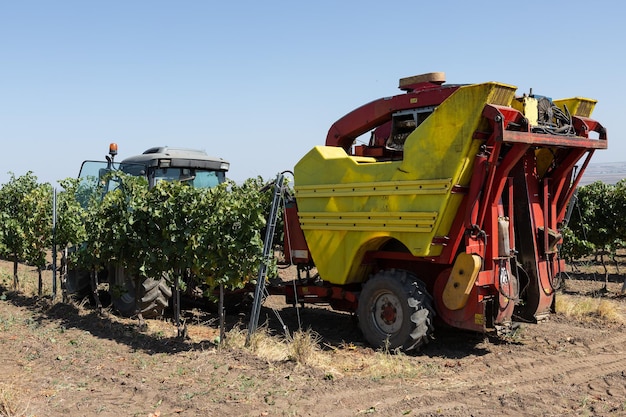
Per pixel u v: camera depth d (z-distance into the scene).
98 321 9.02
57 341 7.86
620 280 14.85
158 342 7.84
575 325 9.56
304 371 6.60
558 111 7.97
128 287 9.63
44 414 5.30
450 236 7.31
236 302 10.21
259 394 5.86
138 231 8.51
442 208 7.11
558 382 6.59
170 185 8.15
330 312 10.62
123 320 9.30
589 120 8.39
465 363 7.30
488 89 6.77
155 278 8.53
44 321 9.07
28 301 10.67
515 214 8.03
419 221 7.30
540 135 7.27
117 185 9.92
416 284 7.59
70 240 10.10
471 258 7.17
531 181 8.08
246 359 7.01
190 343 7.79
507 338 8.57
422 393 6.02
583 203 14.46
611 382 6.48
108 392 5.93
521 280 8.09
